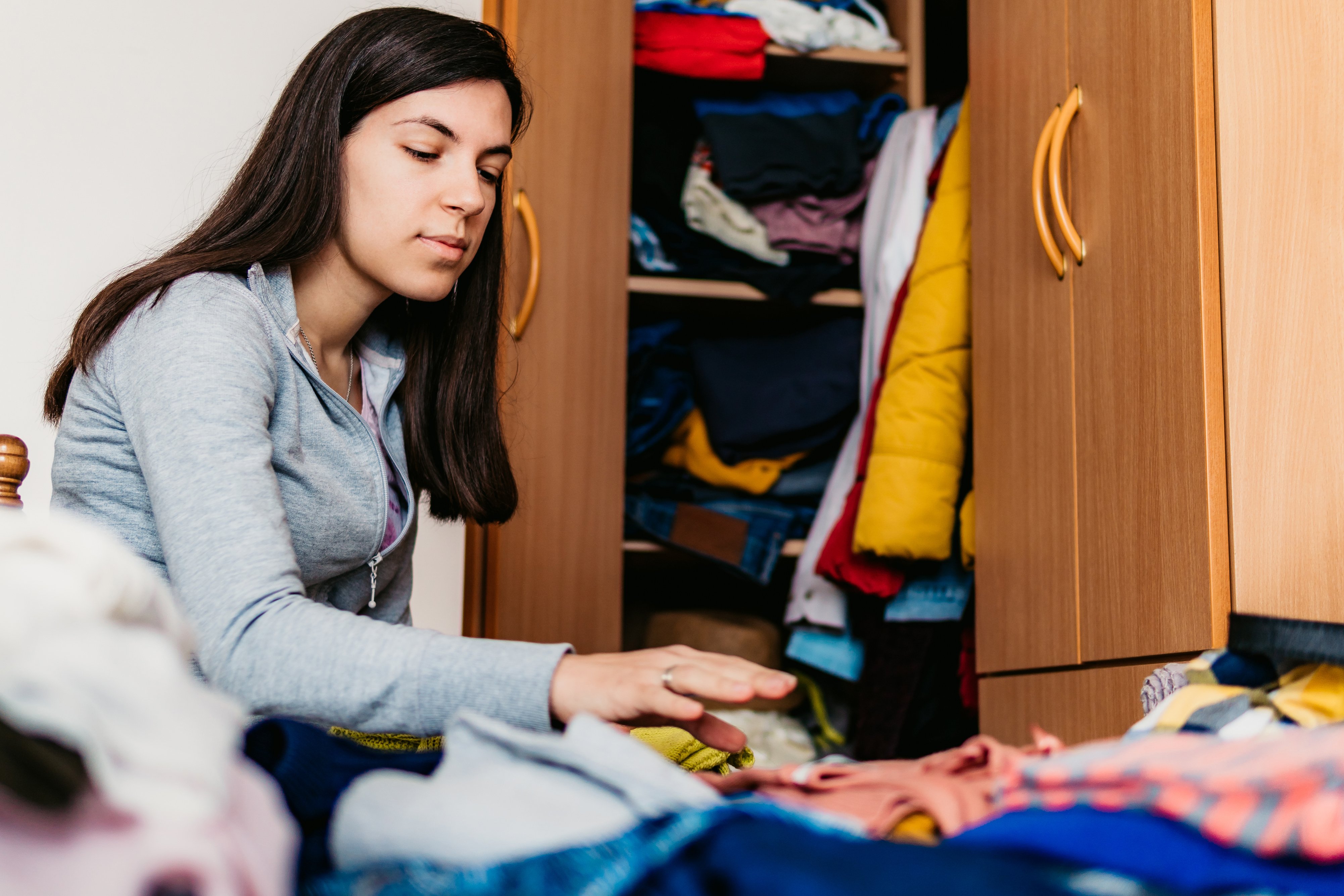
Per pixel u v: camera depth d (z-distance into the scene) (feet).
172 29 6.64
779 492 6.49
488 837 1.24
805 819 1.24
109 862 0.97
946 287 5.74
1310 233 3.79
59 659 1.06
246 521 2.48
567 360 6.12
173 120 6.61
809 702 6.69
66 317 6.38
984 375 5.40
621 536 6.10
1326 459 3.71
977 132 5.56
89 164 6.49
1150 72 4.18
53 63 6.50
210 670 2.29
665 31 6.43
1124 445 4.27
